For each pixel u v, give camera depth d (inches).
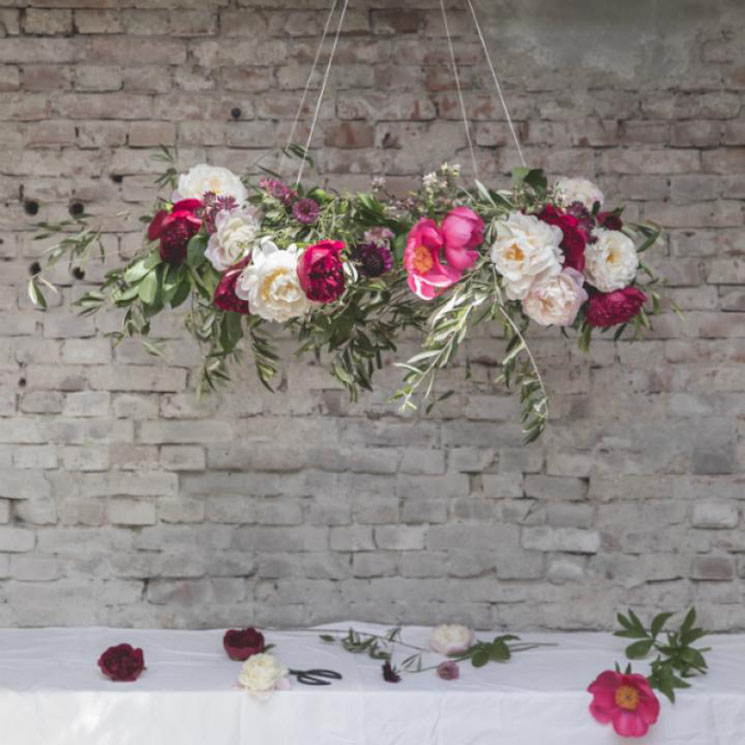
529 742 90.6
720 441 111.3
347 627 110.2
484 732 90.6
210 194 77.3
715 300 111.0
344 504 111.7
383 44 110.7
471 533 112.0
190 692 90.3
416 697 90.6
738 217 111.0
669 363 111.3
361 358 90.7
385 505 111.7
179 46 110.3
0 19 109.7
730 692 92.4
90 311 90.2
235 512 111.5
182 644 105.5
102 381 110.6
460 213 73.4
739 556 111.8
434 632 103.2
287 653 102.2
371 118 111.0
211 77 110.3
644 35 110.4
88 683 92.7
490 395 111.3
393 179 111.0
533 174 79.9
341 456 111.4
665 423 111.3
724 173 111.0
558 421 111.5
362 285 77.3
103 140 110.3
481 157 111.2
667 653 99.2
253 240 75.2
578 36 110.7
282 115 110.7
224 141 110.6
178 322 110.8
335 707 90.4
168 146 110.3
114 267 110.5
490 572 112.3
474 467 111.6
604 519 111.8
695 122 110.9
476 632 111.2
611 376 111.2
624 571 112.0
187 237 77.5
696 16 110.3
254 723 89.8
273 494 111.5
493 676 96.3
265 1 110.1
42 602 111.3
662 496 111.7
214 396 110.9
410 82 111.0
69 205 110.3
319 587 112.0
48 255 110.0
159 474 111.0
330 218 78.6
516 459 111.6
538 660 101.5
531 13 110.6
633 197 111.0
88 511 111.0
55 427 110.7
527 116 111.1
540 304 74.7
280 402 111.0
